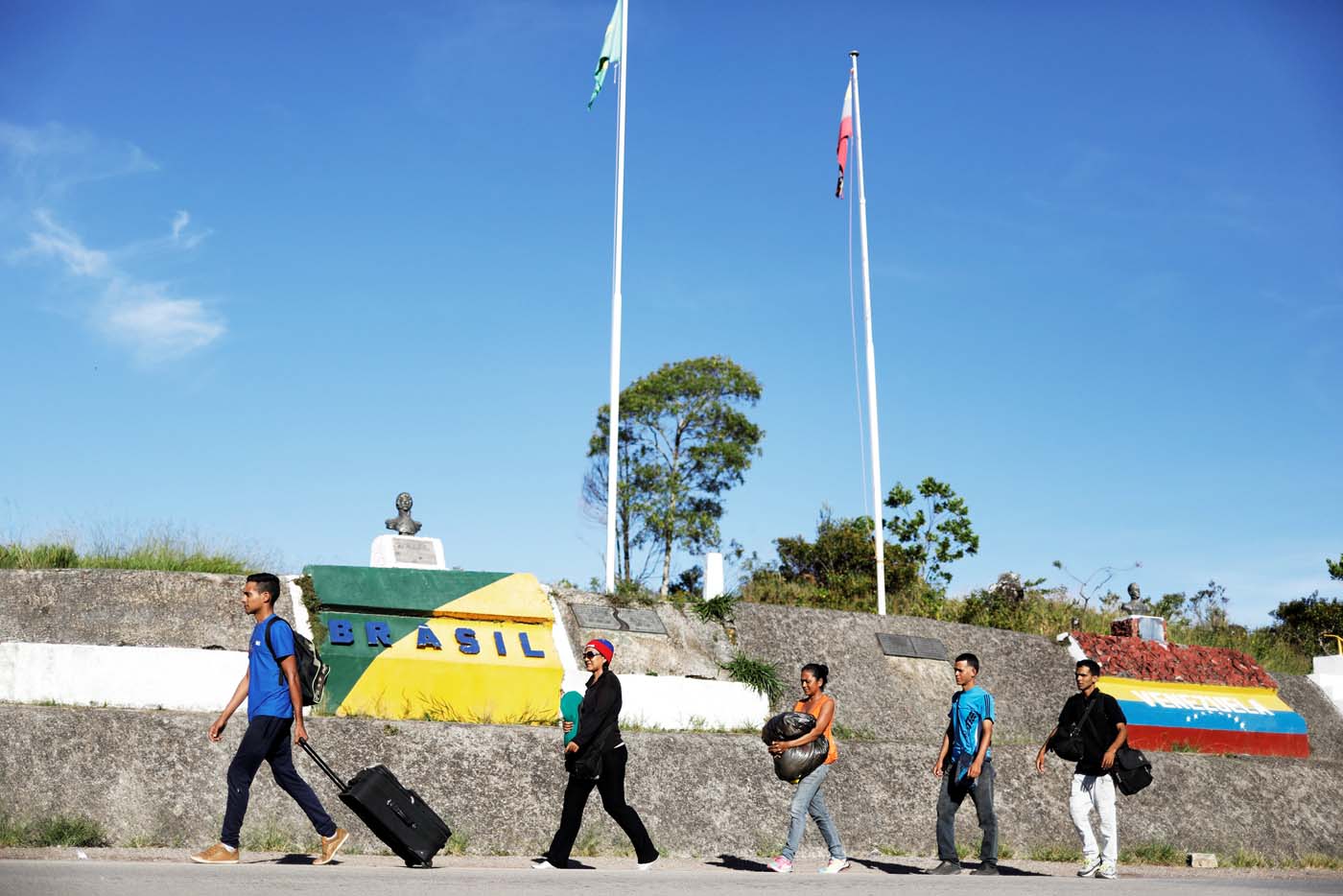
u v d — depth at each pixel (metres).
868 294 24.56
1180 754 19.77
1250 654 25.36
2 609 15.54
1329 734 22.98
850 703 19.22
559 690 16.78
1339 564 36.25
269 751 10.52
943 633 21.34
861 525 32.22
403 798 10.99
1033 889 10.32
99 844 12.34
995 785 17.69
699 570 38.16
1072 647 21.88
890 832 16.31
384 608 16.66
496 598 17.45
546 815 14.40
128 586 16.06
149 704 14.73
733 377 41.16
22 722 13.03
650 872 11.55
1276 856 18.45
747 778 15.91
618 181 22.06
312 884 8.71
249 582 10.68
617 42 22.88
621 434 41.28
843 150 25.14
